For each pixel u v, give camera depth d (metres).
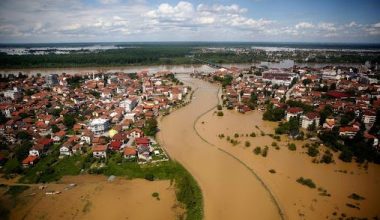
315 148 166.00
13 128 198.50
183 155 159.88
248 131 197.38
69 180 138.38
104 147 160.25
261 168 144.75
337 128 187.12
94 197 123.00
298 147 169.50
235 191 125.06
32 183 135.50
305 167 145.75
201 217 108.25
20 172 144.25
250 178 135.50
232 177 136.38
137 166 147.12
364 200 117.75
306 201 117.56
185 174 137.38
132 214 111.25
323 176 137.12
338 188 126.88
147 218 108.81
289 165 147.62
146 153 154.00
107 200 120.75
